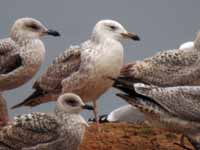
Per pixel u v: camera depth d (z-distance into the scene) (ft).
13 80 62.23
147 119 55.62
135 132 60.90
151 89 54.54
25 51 61.98
